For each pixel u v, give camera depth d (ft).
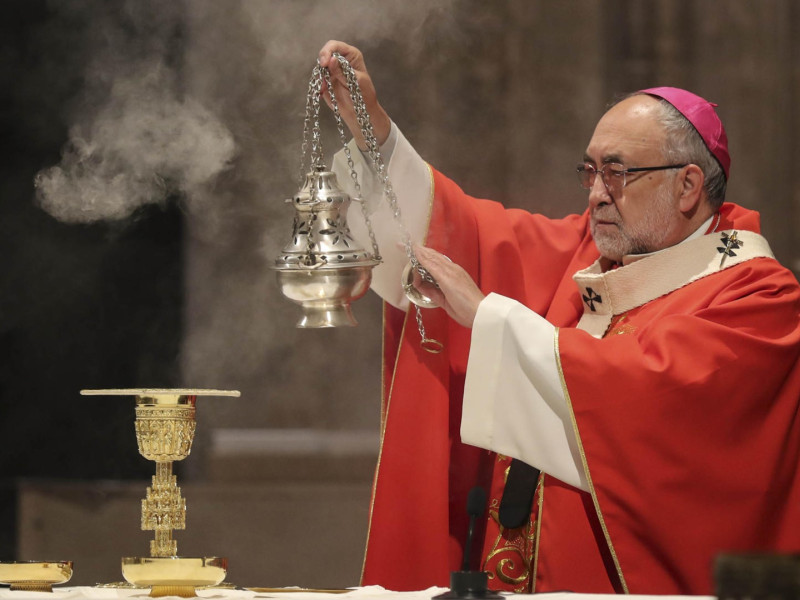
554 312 34.01
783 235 76.84
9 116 76.13
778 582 15.42
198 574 22.95
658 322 29.50
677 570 28.12
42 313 78.33
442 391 32.83
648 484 28.14
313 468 75.05
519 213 36.19
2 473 78.33
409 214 33.30
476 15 78.64
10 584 24.49
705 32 77.66
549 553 29.60
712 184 32.30
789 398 28.99
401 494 32.22
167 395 25.79
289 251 27.48
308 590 25.40
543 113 78.59
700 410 28.17
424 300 31.42
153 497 25.67
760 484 28.19
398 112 78.28
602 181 32.09
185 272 78.69
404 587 31.60
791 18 76.95
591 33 78.48
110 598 23.12
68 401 78.64
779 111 76.95
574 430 28.55
